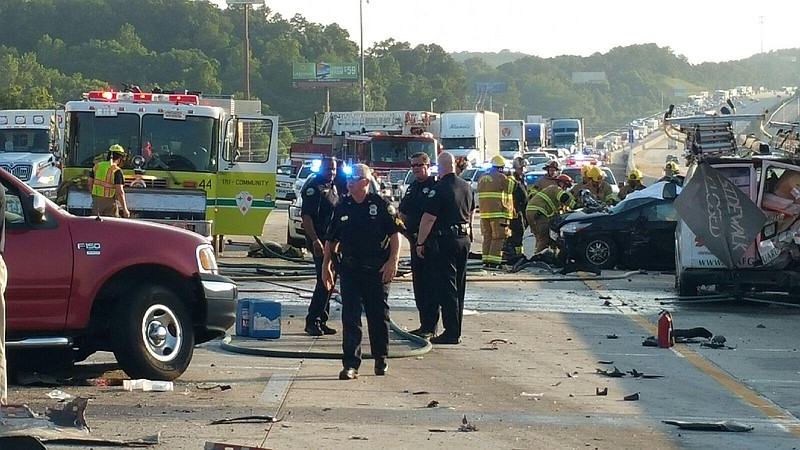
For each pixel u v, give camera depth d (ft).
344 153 141.59
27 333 32.65
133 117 70.08
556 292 63.93
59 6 467.93
